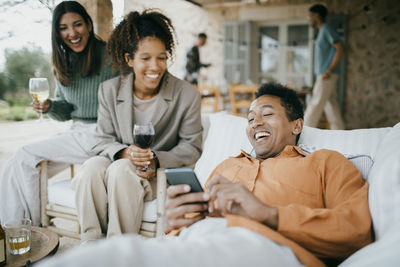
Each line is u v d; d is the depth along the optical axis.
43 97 2.45
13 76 9.20
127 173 1.94
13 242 1.48
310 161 1.38
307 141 1.75
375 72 7.47
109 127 2.28
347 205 1.16
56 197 2.22
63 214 2.18
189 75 6.93
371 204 1.13
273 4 8.22
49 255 1.51
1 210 2.21
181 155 2.16
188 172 1.21
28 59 9.15
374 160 1.44
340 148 1.65
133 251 0.73
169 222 1.30
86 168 1.99
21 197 2.23
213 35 8.79
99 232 1.98
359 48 7.55
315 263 1.01
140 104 2.26
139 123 2.24
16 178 2.22
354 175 1.30
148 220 2.02
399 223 0.92
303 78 8.50
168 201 1.26
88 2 3.22
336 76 5.00
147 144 1.91
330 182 1.31
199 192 1.25
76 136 2.40
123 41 2.15
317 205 1.33
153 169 2.07
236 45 8.62
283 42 8.56
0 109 9.00
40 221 2.28
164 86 2.25
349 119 7.74
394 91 7.36
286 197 1.36
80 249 0.73
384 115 7.46
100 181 1.99
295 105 1.62
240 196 1.12
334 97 5.14
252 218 1.11
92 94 2.61
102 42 2.67
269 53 8.71
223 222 1.18
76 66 2.58
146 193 2.03
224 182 1.21
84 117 2.69
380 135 1.61
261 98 1.62
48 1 3.59
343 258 1.12
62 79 2.59
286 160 1.44
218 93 6.09
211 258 0.78
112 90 2.25
